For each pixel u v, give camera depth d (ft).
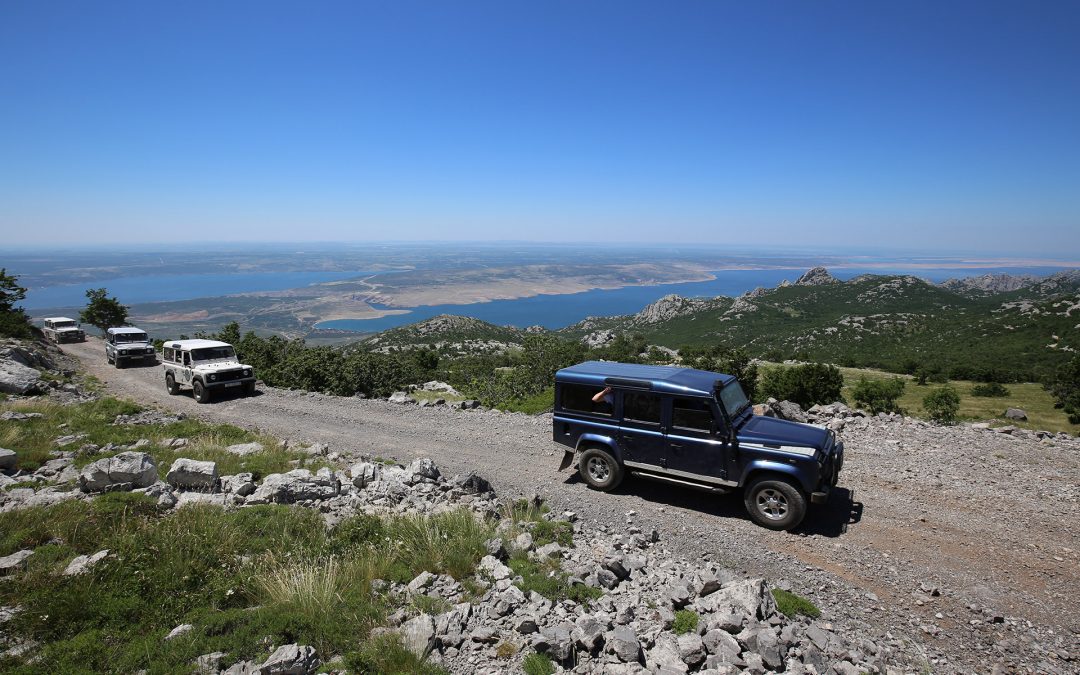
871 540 25.16
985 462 34.71
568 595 17.90
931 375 272.72
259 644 14.11
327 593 16.38
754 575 22.18
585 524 27.14
